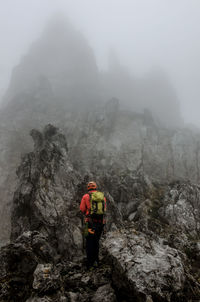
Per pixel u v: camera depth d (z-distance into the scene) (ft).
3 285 16.71
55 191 50.03
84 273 19.39
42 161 57.67
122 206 64.59
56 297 15.20
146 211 57.93
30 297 14.88
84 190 49.98
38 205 46.29
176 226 52.16
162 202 64.13
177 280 15.29
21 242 22.22
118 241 20.39
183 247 32.14
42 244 22.81
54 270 17.67
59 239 38.65
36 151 65.00
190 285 15.84
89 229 19.35
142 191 72.13
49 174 53.98
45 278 16.07
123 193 69.26
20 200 52.75
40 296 14.88
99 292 15.99
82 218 42.01
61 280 17.43
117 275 16.61
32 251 20.74
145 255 17.70
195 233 50.55
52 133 73.00
